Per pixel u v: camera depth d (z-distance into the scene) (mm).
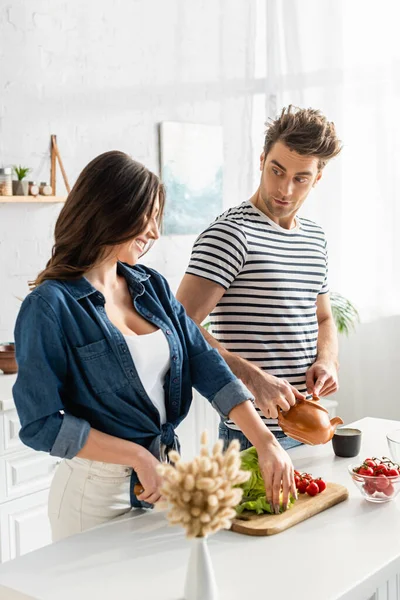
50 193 3582
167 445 1739
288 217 2320
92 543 1565
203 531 1229
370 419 2525
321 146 2158
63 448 1562
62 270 1605
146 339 1692
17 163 3559
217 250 2160
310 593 1341
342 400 4500
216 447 1229
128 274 1771
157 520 1685
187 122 4324
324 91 4332
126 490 1727
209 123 4445
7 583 1399
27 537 2830
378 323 4328
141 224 1598
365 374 4410
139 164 1621
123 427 1664
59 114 3725
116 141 3994
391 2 4148
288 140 2148
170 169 4238
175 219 4281
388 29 4164
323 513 1710
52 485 1814
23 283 3619
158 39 4164
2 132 3492
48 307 1554
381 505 1756
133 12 4031
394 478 1745
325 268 2422
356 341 4406
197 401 3537
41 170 3664
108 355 1622
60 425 1555
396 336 4305
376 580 1427
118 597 1342
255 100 4672
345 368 4469
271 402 1938
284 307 2230
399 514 1700
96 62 3873
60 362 1579
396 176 4203
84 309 1610
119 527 1647
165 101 4215
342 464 2059
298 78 4398
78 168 3828
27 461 2820
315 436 1892
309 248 2346
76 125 3805
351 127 4281
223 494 1209
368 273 4312
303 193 2238
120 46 3979
